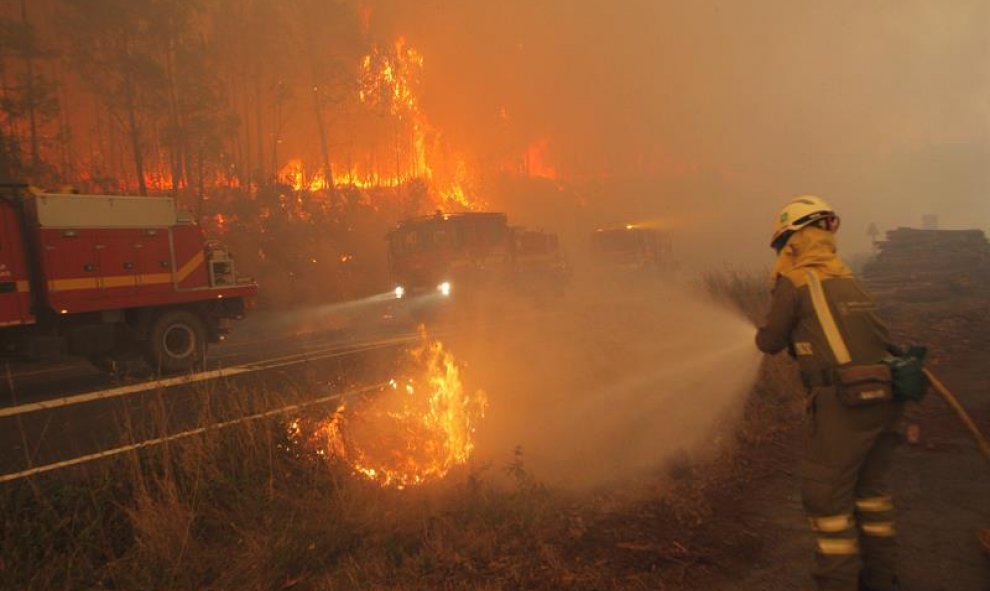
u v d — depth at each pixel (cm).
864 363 272
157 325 1123
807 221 297
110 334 1070
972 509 378
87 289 1038
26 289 978
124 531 406
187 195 2305
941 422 539
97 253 1052
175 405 704
